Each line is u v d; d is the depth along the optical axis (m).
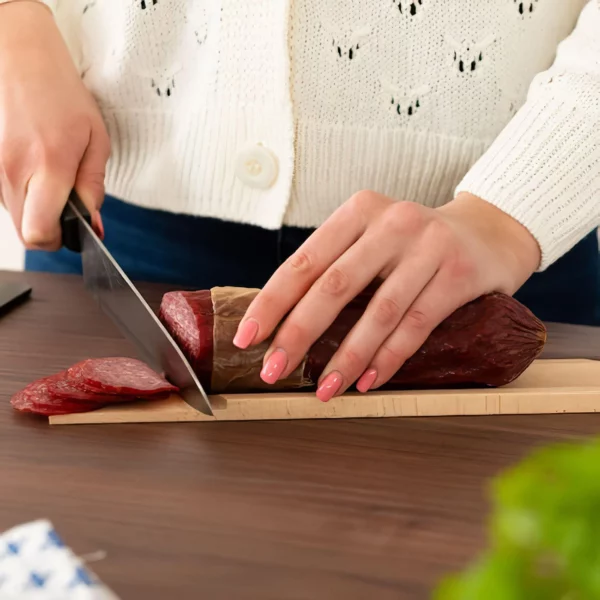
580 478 0.45
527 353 0.83
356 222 0.82
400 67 0.93
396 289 0.80
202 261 1.04
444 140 0.95
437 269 0.81
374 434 0.80
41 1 0.97
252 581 0.69
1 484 0.74
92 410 0.80
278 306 0.80
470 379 0.84
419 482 0.76
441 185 0.97
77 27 0.99
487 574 0.46
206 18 0.92
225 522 0.72
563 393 0.83
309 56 0.91
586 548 0.44
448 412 0.83
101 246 0.87
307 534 0.71
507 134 0.89
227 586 0.68
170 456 0.77
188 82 0.95
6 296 0.98
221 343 0.81
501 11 0.92
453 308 0.82
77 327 0.94
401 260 0.81
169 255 1.05
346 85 0.92
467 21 0.92
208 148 0.95
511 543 0.46
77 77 0.96
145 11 0.93
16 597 0.66
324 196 0.96
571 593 0.45
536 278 1.05
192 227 1.03
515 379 0.86
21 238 0.94
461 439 0.80
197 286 1.05
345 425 0.81
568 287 1.06
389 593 0.68
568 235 0.88
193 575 0.69
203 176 0.96
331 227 0.82
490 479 0.76
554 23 0.95
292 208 0.96
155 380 0.82
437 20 0.92
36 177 0.90
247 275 1.04
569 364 0.89
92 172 0.93
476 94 0.94
